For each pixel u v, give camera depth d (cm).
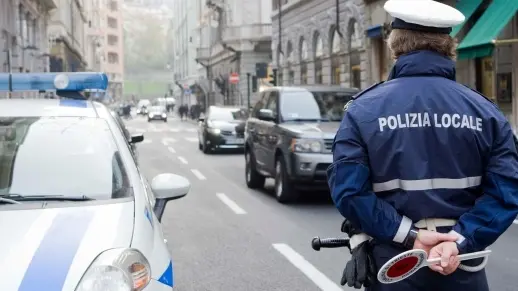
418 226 262
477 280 265
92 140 458
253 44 5362
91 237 337
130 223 363
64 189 410
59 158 436
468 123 263
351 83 3017
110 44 12925
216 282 646
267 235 878
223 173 1725
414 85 269
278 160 1175
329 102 1227
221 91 6147
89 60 9106
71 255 318
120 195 408
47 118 482
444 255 247
